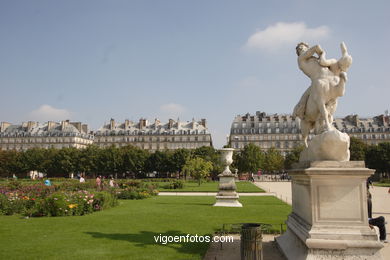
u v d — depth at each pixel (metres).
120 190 26.77
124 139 117.19
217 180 71.94
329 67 7.39
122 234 10.45
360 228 6.30
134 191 25.19
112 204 18.38
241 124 115.75
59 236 10.09
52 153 87.19
